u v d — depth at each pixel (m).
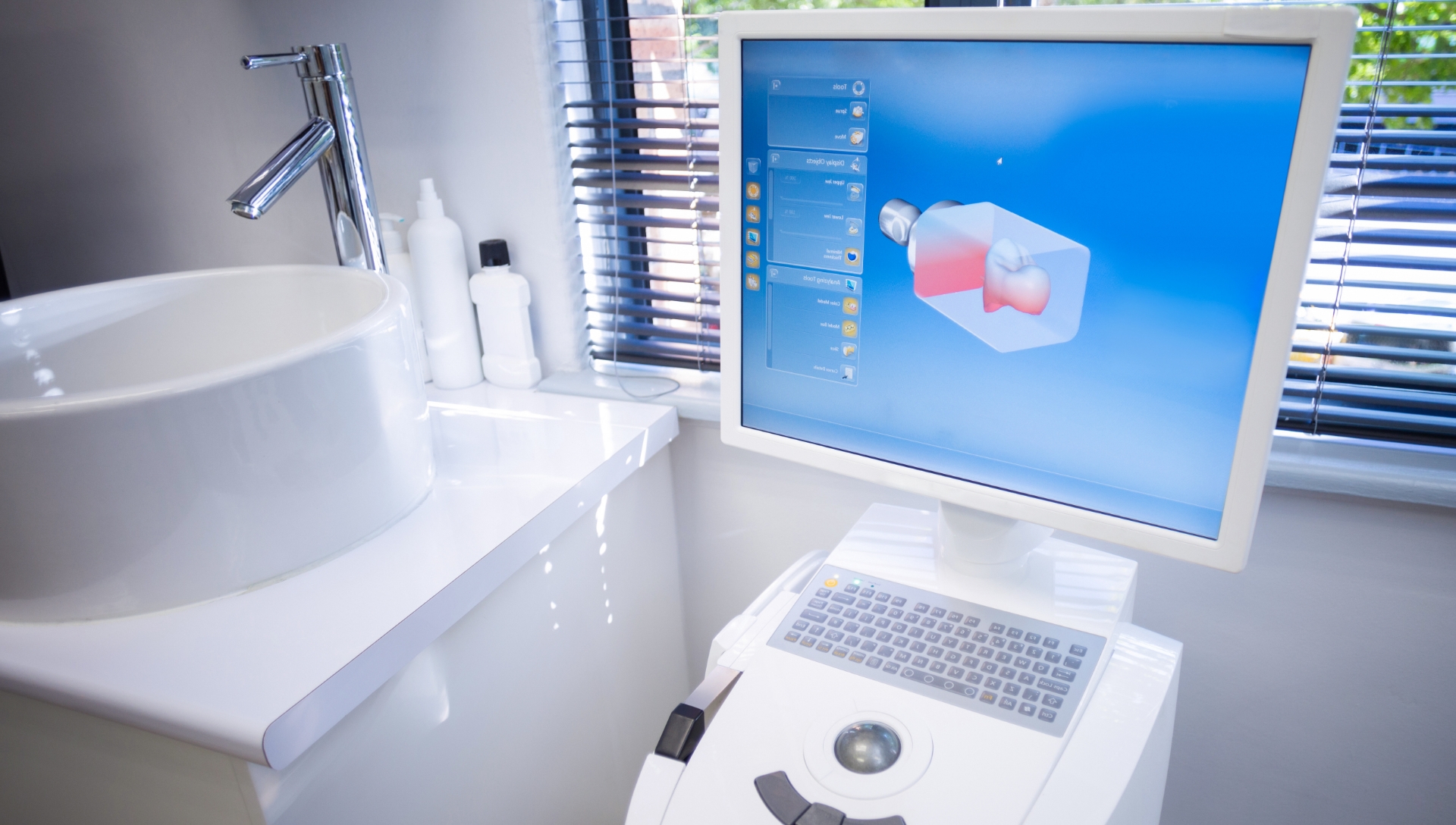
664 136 1.14
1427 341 0.87
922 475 0.73
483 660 0.86
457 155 1.16
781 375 0.79
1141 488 0.64
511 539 0.83
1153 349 0.61
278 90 1.21
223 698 0.63
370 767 0.74
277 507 0.75
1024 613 0.70
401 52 1.13
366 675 0.69
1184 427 0.61
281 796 0.66
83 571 0.70
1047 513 0.68
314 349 0.75
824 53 0.68
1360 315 0.88
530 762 0.97
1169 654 0.68
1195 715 1.02
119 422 0.67
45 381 0.92
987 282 0.66
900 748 0.60
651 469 1.14
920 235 0.68
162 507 0.70
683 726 0.66
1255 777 1.02
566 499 0.91
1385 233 0.85
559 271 1.17
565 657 1.00
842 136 0.69
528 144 1.12
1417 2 0.78
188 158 1.32
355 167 1.00
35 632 0.71
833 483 1.11
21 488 0.67
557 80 1.11
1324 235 0.86
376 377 0.81
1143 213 0.59
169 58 1.26
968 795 0.57
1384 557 0.88
